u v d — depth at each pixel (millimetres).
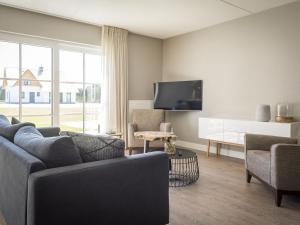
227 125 4070
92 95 4789
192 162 3641
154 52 5551
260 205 2395
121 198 1633
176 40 5367
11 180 1685
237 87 4305
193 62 5027
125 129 4973
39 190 1288
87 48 4680
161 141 3889
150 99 5535
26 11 3912
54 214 1343
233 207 2348
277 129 3447
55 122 4332
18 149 1724
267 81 3904
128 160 1670
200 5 3662
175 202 2455
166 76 5625
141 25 4652
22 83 4012
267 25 3877
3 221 1997
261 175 2666
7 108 3889
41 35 4066
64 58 4434
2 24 3723
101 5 3688
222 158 4270
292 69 3619
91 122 4793
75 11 3943
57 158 1490
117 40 4816
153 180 1802
